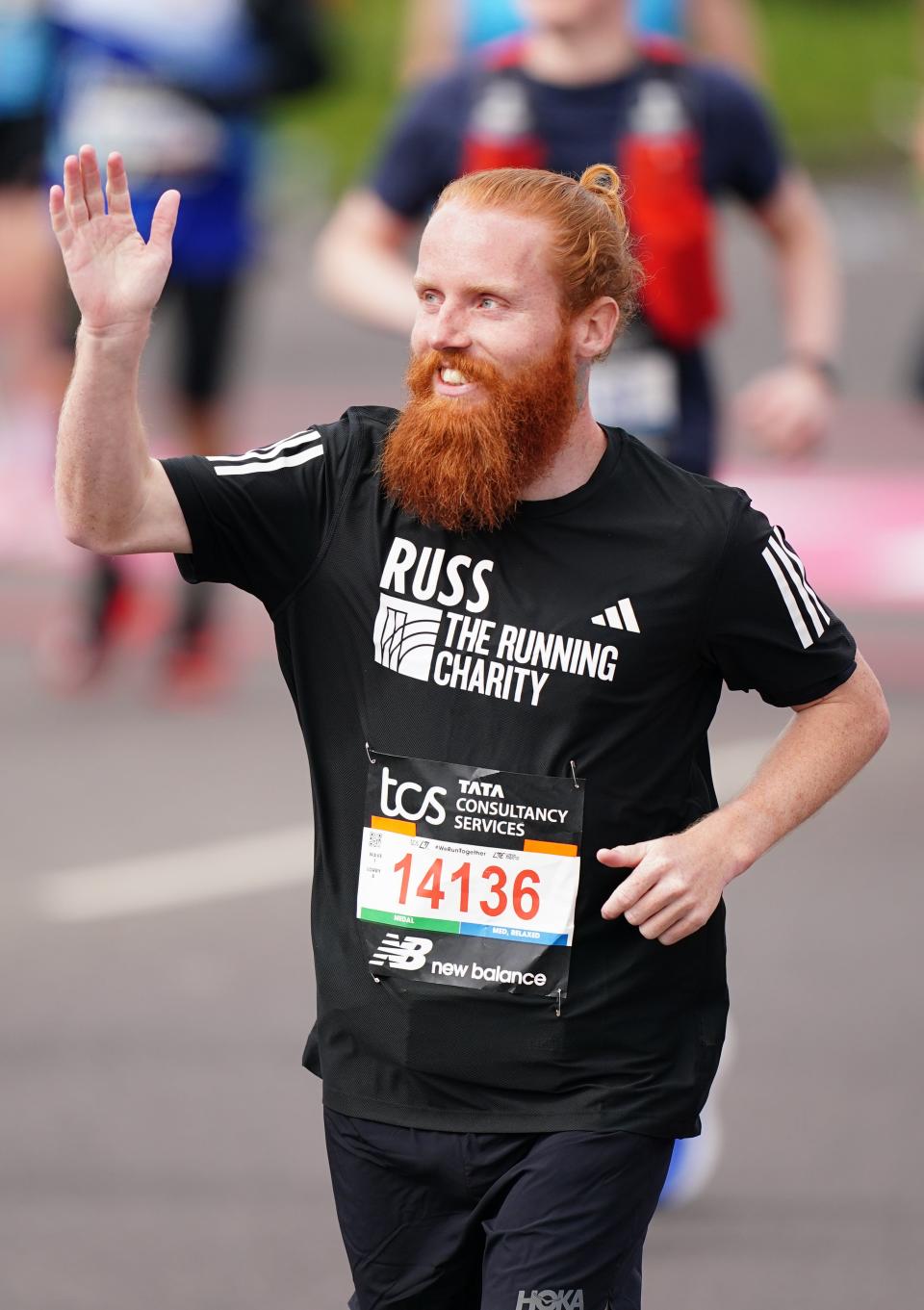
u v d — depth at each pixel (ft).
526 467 27.63
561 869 28.12
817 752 29.09
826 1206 44.06
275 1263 41.60
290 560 28.55
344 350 154.30
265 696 81.10
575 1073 28.40
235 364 77.36
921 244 221.87
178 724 77.30
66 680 80.53
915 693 80.69
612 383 43.80
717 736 75.87
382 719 28.40
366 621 28.43
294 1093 49.06
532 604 28.07
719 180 45.03
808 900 61.11
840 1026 52.75
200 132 73.97
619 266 28.19
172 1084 49.34
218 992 54.49
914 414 134.10
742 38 55.42
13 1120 47.29
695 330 43.96
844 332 165.68
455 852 28.17
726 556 28.25
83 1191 44.24
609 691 28.04
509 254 27.25
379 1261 29.53
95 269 26.99
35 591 94.99
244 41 74.18
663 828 28.66
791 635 28.71
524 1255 27.94
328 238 47.93
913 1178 45.29
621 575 28.12
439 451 27.40
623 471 28.45
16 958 56.34
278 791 70.08
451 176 45.78
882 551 102.58
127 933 58.23
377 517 28.43
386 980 28.43
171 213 27.22
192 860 63.82
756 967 56.24
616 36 44.21
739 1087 49.42
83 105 74.02
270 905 60.49
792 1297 40.45
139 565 85.97
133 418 27.40
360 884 28.55
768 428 47.42
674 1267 41.57
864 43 331.77
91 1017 52.75
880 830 66.90
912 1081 49.78
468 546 28.25
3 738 75.20
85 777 71.10
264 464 28.53
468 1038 28.30
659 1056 28.68
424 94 45.88
